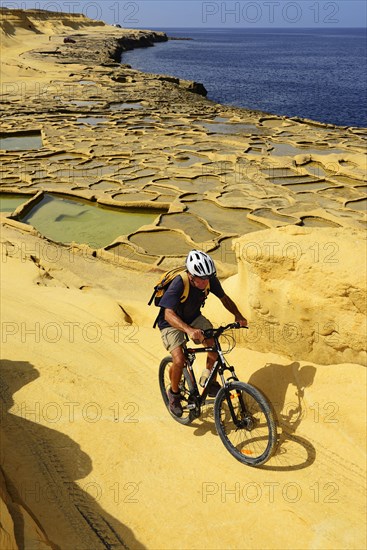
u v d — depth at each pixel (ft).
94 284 33.22
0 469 13.04
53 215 50.14
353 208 50.80
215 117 105.19
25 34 323.57
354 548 11.33
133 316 25.86
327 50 497.87
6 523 9.81
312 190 55.98
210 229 45.34
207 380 14.03
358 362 14.67
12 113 102.06
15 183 58.80
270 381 15.80
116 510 12.43
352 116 143.95
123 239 42.83
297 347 15.84
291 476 13.15
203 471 13.56
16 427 15.29
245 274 16.63
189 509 12.44
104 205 52.44
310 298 14.88
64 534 11.69
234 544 11.55
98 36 380.58
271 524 11.94
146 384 17.93
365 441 13.53
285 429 14.46
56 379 18.07
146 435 14.99
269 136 84.38
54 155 72.33
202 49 451.53
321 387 14.84
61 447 14.48
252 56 376.68
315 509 12.22
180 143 77.87
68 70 172.76
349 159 66.18
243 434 14.35
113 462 13.97
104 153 71.41
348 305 14.21
